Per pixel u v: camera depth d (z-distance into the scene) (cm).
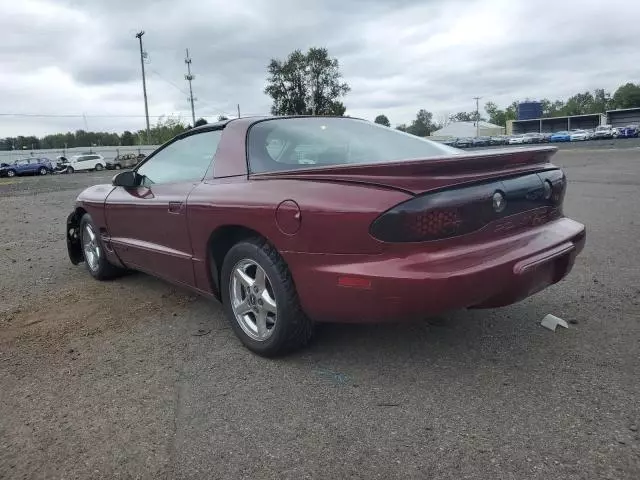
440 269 253
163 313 418
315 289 281
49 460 234
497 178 281
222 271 340
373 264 261
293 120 371
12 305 455
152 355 339
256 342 325
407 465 221
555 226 320
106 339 369
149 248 414
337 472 218
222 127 373
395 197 255
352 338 346
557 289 431
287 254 289
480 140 7231
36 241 799
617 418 245
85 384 303
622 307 384
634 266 490
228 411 267
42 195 1808
